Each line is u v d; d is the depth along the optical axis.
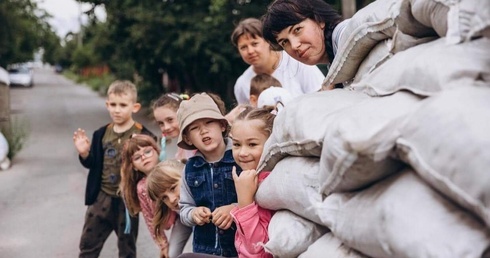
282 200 2.09
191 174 2.97
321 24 2.70
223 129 2.99
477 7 1.52
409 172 1.52
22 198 7.41
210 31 14.37
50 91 36.91
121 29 16.36
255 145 2.56
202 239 2.94
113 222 4.23
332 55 2.72
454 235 1.34
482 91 1.40
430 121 1.39
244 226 2.31
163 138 3.85
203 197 2.93
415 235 1.39
